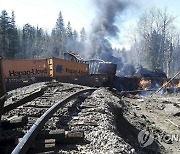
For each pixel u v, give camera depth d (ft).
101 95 47.01
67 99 33.01
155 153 31.99
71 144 20.03
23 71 74.90
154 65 275.80
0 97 19.56
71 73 82.23
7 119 24.41
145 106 67.67
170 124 50.29
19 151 15.26
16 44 232.32
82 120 26.76
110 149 19.06
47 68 75.56
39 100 35.53
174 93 103.30
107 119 28.14
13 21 250.37
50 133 20.04
